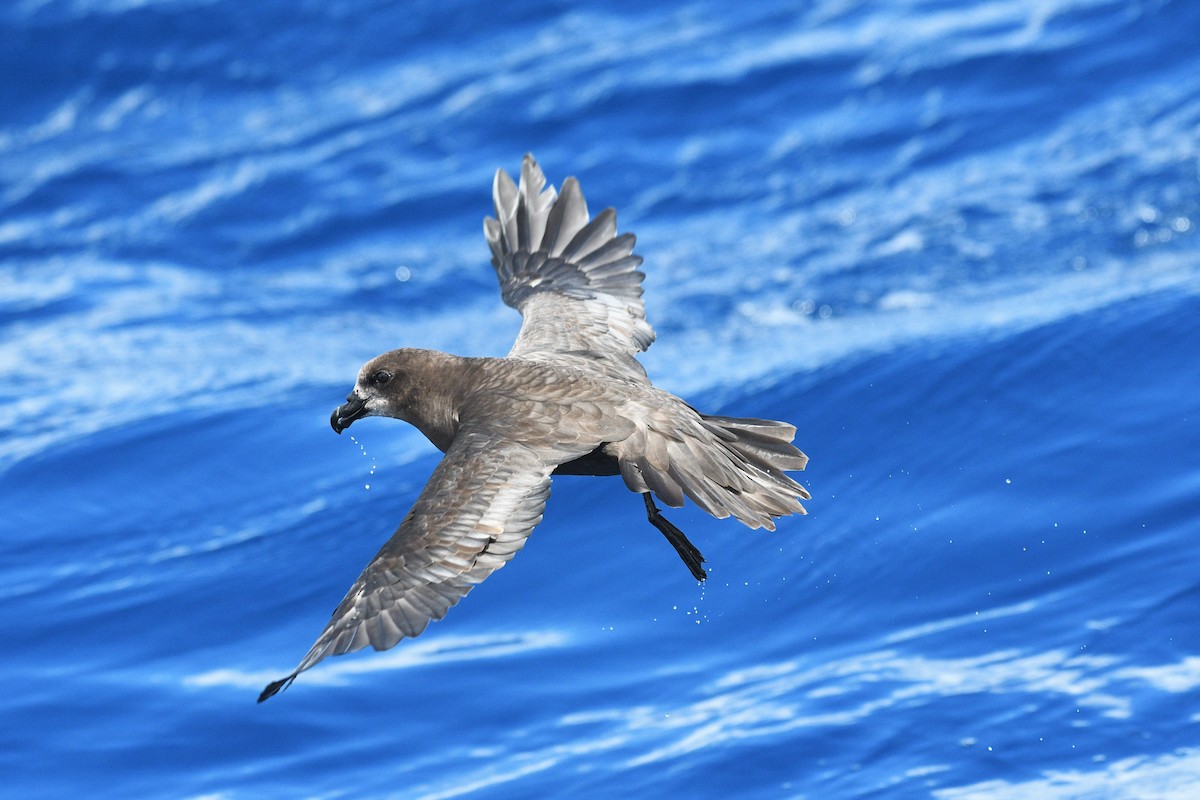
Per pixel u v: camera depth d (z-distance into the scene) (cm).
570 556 1329
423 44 2623
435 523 739
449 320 1958
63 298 2091
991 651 1124
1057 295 1689
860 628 1182
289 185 2308
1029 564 1211
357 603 720
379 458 1586
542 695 1160
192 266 2166
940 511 1299
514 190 1055
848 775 1025
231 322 1988
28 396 1798
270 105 2534
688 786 1033
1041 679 1082
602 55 2498
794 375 1582
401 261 2123
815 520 1321
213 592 1352
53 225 2288
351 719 1159
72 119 2548
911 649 1146
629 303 973
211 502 1532
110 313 2038
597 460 815
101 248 2225
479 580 723
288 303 2031
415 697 1174
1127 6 2317
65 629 1316
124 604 1346
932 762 1027
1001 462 1345
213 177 2352
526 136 2330
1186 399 1382
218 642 1284
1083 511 1259
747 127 2273
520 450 773
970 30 2381
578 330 942
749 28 2528
